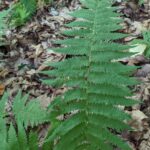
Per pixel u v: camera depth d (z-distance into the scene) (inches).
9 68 27.6
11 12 35.3
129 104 12.9
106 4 13.7
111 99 13.0
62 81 13.5
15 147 14.1
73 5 35.0
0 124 15.1
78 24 13.4
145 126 18.5
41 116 15.3
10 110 21.9
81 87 13.3
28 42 30.9
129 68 13.0
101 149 13.3
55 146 13.8
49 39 30.4
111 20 13.4
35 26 32.7
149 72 22.5
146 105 20.1
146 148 17.4
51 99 22.0
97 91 13.1
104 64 13.1
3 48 30.7
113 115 13.0
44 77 25.2
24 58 28.6
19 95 16.3
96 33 13.3
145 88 21.0
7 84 25.4
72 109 13.6
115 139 13.2
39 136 18.2
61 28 31.8
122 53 13.0
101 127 13.4
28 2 34.3
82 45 13.3
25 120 15.3
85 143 13.5
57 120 15.0
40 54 28.4
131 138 17.9
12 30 32.9
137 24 28.8
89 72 13.2
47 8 35.2
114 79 12.9
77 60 13.3
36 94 23.3
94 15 13.5
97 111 13.3
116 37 13.2
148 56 24.1
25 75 25.8
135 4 31.8
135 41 25.1
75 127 13.6
